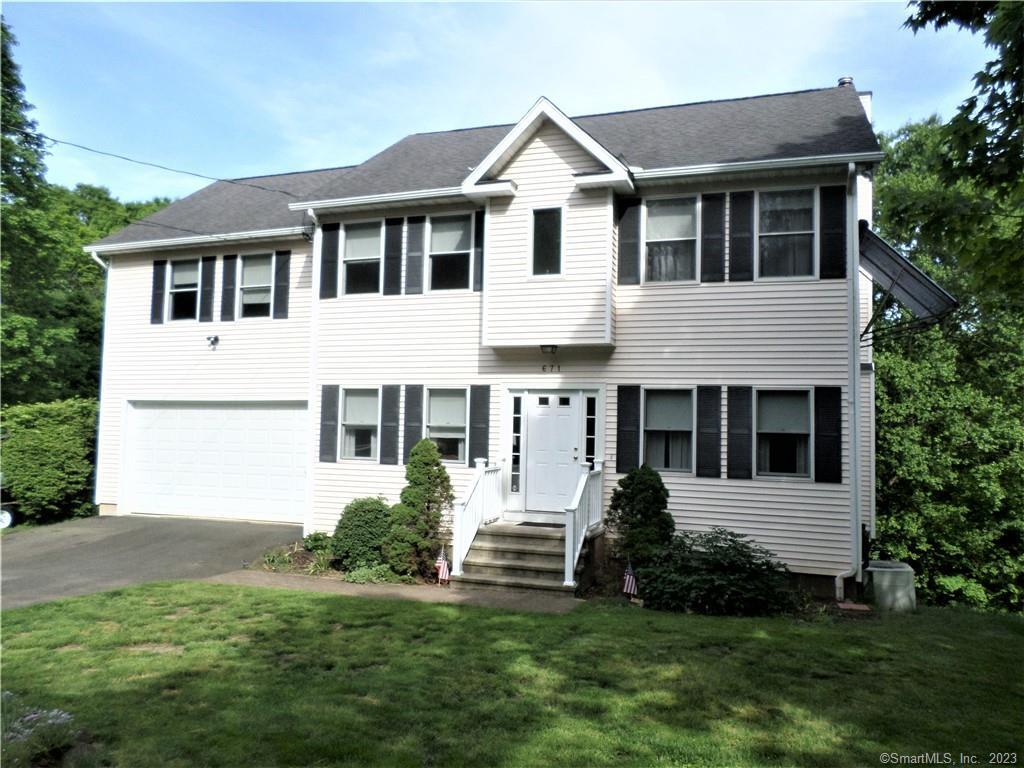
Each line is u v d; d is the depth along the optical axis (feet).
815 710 18.04
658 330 38.06
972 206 26.05
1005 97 24.21
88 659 21.39
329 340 44.75
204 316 52.34
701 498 36.65
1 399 71.00
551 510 39.40
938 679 20.77
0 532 47.06
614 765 14.80
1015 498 56.39
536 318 38.83
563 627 25.82
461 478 41.04
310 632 24.75
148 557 40.01
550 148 39.24
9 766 13.62
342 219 44.86
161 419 53.47
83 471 53.21
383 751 15.21
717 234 37.42
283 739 15.69
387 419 43.09
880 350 59.57
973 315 66.33
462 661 21.54
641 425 38.04
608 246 37.88
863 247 38.42
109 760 14.57
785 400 36.04
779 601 29.60
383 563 36.73
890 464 55.47
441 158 47.85
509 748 15.49
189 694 18.47
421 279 42.96
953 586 55.26
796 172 35.81
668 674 20.58
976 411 56.13
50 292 78.02
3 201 64.18
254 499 50.31
